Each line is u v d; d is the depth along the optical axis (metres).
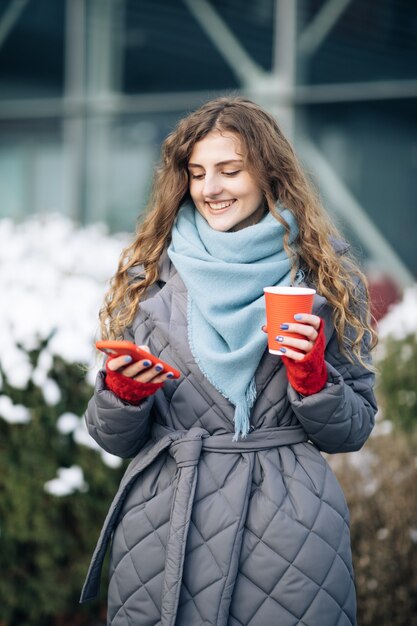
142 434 2.10
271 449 2.04
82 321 3.27
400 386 4.37
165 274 2.20
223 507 1.97
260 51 8.70
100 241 4.45
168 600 1.92
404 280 7.94
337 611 1.96
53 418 3.24
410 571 3.03
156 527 2.02
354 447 2.09
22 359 3.18
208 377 2.02
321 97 8.40
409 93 7.92
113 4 9.66
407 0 7.87
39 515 3.27
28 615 3.42
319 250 2.12
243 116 2.12
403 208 7.99
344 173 8.30
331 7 8.30
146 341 2.15
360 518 3.10
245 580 1.96
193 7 9.09
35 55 10.28
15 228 4.36
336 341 2.13
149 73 9.49
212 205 2.16
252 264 2.07
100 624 3.47
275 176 2.14
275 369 2.05
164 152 2.25
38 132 10.39
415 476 3.20
